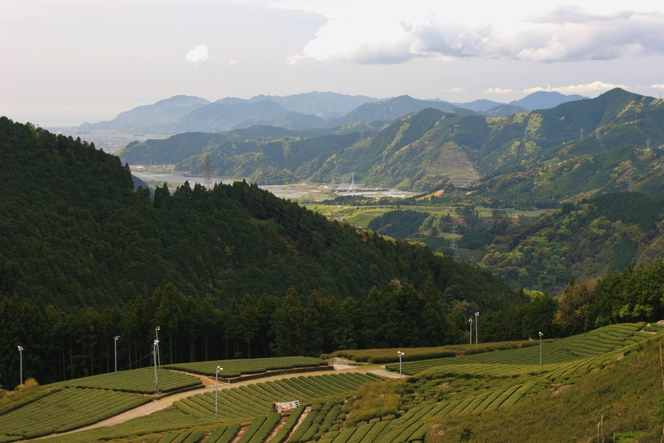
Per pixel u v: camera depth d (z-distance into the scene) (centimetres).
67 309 18638
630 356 8944
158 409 11738
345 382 13188
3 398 12356
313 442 8856
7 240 19725
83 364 15725
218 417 10925
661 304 15500
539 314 18700
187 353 17162
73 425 10731
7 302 15300
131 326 16175
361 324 18250
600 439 6494
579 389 8256
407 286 18500
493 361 14612
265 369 14075
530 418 7712
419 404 9912
